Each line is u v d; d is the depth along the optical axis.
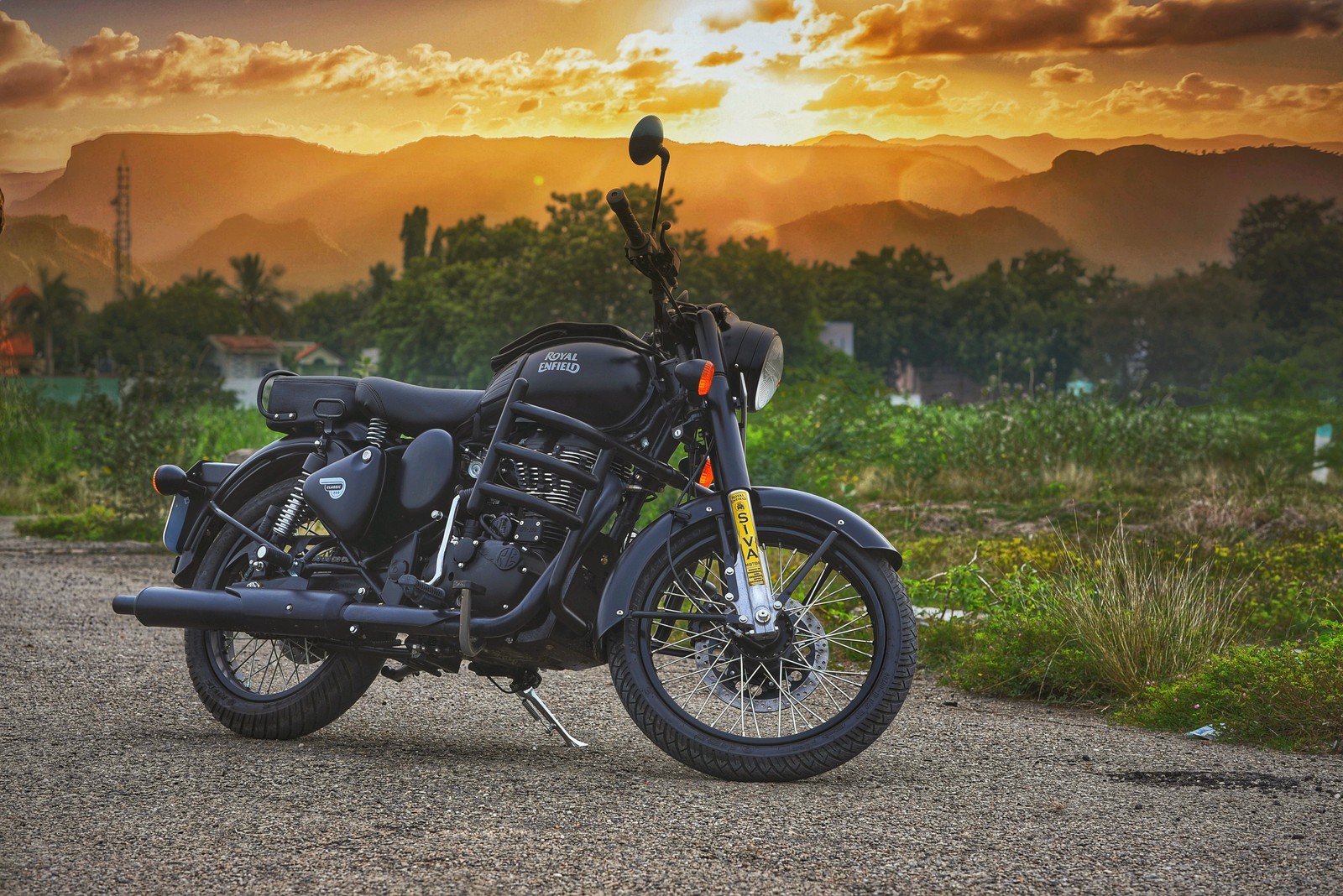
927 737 4.23
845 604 5.55
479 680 5.07
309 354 121.12
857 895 2.51
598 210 81.38
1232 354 93.25
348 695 3.89
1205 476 13.30
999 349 119.12
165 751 3.66
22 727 3.96
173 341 110.81
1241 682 4.62
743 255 85.31
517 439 3.70
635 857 2.71
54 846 2.71
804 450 10.63
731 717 4.16
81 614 6.64
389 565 3.75
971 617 6.21
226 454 15.06
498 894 2.46
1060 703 5.10
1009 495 12.28
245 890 2.46
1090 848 2.87
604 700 4.76
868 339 126.12
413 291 99.69
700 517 3.54
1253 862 2.79
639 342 3.73
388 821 2.94
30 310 105.44
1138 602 5.51
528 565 3.54
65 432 17.52
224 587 4.02
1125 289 107.19
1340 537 8.39
